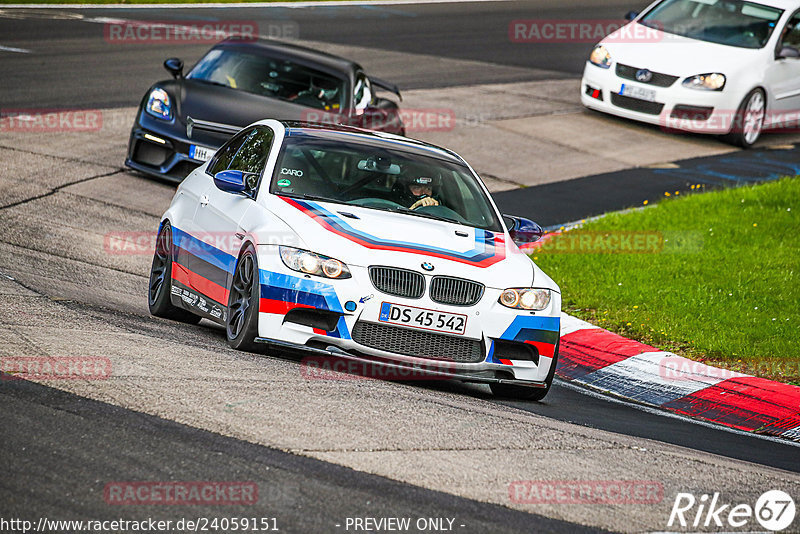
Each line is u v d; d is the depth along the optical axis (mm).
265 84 48406
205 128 45125
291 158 27578
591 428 23219
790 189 49656
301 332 23859
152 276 30609
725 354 31188
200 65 50000
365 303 23766
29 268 31891
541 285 25422
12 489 15227
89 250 36250
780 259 39781
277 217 25203
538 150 60031
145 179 47562
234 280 25562
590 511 17047
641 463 20188
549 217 47375
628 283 37281
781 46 65062
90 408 18734
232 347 25219
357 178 27453
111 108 59562
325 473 17062
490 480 17812
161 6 98562
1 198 41125
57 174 46000
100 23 86625
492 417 22094
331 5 108562
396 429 19844
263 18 96312
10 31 79625
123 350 22891
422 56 85312
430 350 24188
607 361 30906
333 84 48781
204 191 29547
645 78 64000
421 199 27375
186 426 18375
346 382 22969
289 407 20172
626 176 56156
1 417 17797
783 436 26062
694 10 67625
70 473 15969
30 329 23656
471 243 25922
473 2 118125
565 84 78875
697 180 55969
